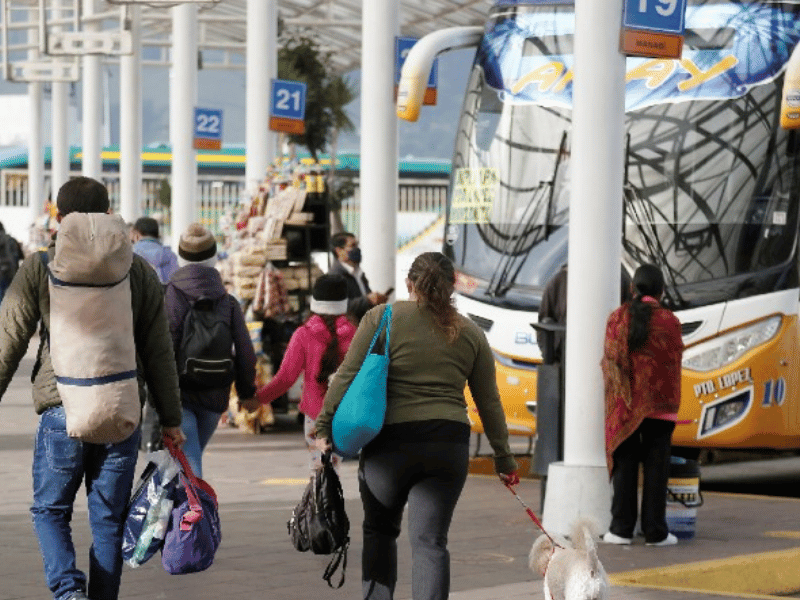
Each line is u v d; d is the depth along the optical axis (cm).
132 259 1636
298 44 9025
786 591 2336
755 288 3198
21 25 9725
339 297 2444
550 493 2598
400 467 1652
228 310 2280
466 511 2806
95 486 1616
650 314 2423
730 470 3888
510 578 2109
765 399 3184
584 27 2578
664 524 2459
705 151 3241
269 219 4325
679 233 3231
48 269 1597
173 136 6725
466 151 3538
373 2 4706
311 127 9031
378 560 1705
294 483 3152
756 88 3234
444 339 1667
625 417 2427
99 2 9031
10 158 15188
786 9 3256
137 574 2084
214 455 3669
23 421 4356
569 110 3419
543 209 3409
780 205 3212
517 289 3391
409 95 3456
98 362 1570
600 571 1588
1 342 1598
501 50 3512
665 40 2598
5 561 2142
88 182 1641
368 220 4703
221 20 8262
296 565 2175
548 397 2717
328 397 1681
